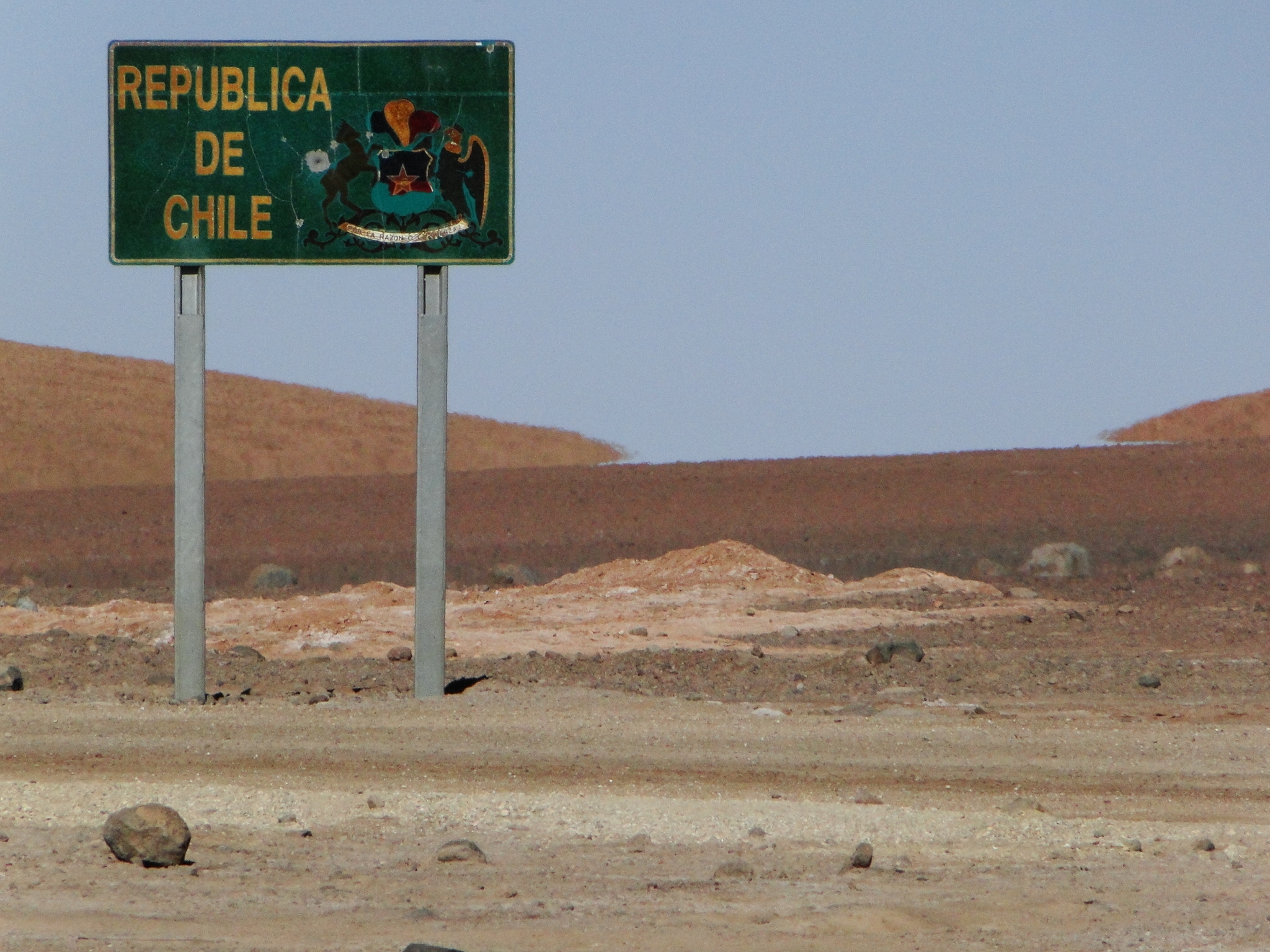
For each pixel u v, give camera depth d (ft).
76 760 133.80
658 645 228.22
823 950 77.20
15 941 76.69
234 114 168.25
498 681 185.26
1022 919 83.56
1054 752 139.03
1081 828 107.24
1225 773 130.52
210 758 135.23
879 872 93.81
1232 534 393.50
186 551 170.30
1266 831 107.76
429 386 172.55
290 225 168.96
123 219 167.63
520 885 89.76
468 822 107.76
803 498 461.37
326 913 83.05
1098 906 86.33
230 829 104.32
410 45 169.17
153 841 93.04
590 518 437.17
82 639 220.02
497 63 169.68
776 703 171.42
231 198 168.35
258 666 201.57
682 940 78.18
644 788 123.03
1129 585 312.09
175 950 75.36
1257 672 195.11
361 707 165.58
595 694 175.32
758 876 92.63
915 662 202.49
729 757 136.15
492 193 170.50
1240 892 89.66
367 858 96.63
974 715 160.86
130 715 159.02
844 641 231.09
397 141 169.58
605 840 102.73
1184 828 108.17
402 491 487.20
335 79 168.76
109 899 85.35
